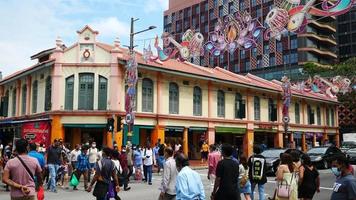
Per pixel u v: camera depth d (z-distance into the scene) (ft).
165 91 100.48
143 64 91.71
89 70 90.74
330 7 43.88
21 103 110.22
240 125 120.57
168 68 97.55
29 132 94.38
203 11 251.19
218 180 25.63
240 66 234.38
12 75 116.78
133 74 77.77
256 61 227.81
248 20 52.39
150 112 96.53
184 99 105.09
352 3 42.11
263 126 128.77
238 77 131.34
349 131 185.16
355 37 266.77
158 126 96.94
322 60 228.02
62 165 58.44
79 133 93.61
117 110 88.38
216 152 46.34
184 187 22.45
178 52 61.52
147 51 77.97
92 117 89.25
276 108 136.36
